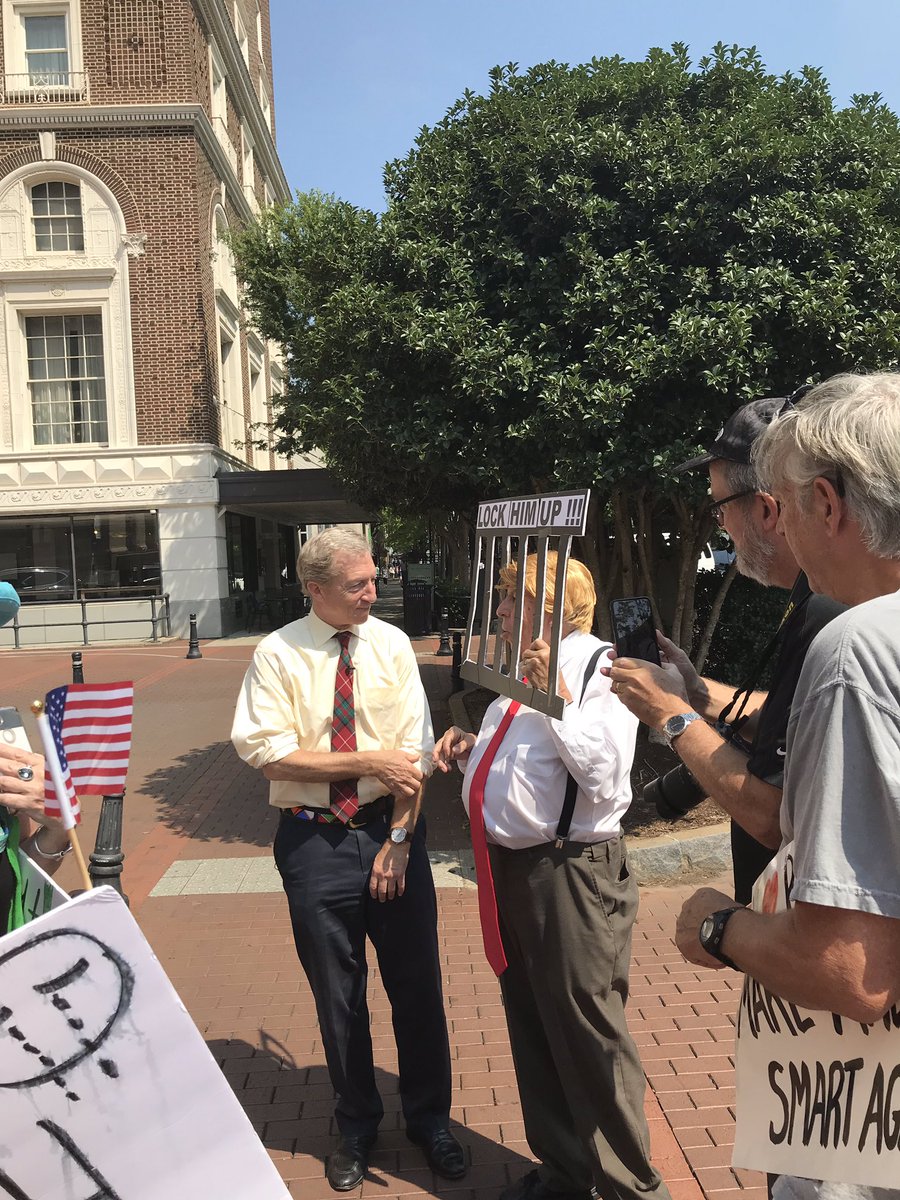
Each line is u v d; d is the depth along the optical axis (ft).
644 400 17.89
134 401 60.75
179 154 59.62
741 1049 4.81
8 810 6.11
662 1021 11.61
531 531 7.11
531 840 7.38
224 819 21.59
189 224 60.08
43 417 61.72
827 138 18.67
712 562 35.91
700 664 23.52
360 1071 8.87
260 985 13.02
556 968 7.32
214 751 29.19
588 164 18.92
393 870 8.51
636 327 17.52
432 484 23.95
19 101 58.85
